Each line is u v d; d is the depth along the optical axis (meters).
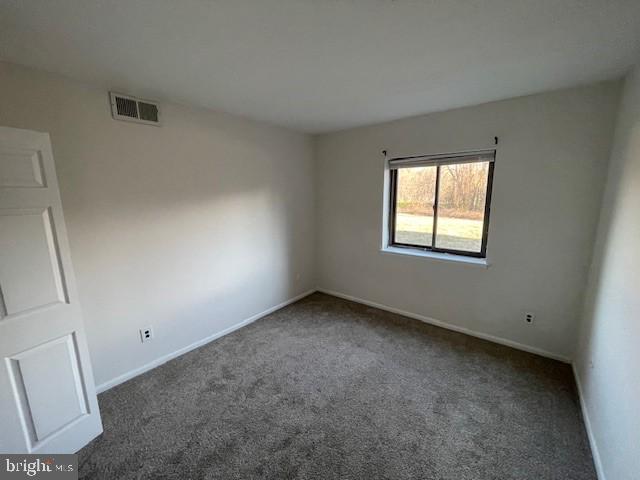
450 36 1.42
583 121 2.12
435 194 3.11
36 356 1.45
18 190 1.35
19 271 1.38
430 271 3.10
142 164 2.23
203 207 2.68
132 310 2.27
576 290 2.30
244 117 2.93
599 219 2.12
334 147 3.66
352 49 1.55
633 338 1.27
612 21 1.28
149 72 1.80
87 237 2.00
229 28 1.33
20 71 1.65
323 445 1.64
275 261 3.51
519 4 1.16
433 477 1.45
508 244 2.56
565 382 2.16
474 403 1.96
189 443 1.66
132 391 2.12
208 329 2.83
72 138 1.88
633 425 1.17
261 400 2.01
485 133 2.54
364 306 3.68
